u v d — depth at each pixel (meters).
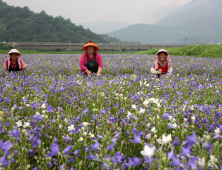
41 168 1.82
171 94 4.80
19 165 1.80
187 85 5.68
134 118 2.70
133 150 2.21
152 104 3.41
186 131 2.42
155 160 1.55
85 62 7.66
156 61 7.34
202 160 1.51
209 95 4.79
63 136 2.29
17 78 6.09
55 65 11.88
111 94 4.35
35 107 3.13
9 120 2.43
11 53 7.46
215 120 2.91
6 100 3.42
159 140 2.01
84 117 3.12
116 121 2.88
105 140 2.13
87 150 1.96
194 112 2.99
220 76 8.27
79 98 4.14
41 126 2.53
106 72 9.55
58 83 5.25
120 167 1.77
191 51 29.95
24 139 2.19
